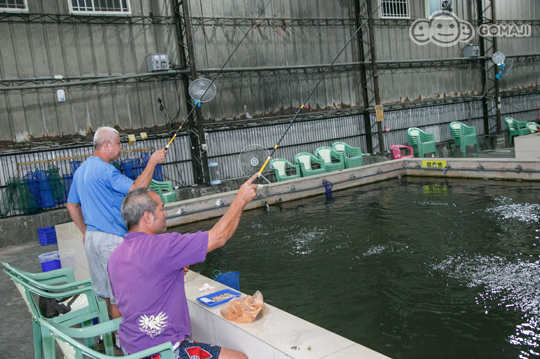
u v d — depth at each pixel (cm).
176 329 171
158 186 855
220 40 1031
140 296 165
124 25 920
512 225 536
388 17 1274
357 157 1072
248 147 1079
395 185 919
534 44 1606
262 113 1096
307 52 1155
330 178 903
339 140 1231
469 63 1461
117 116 917
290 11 1124
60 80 854
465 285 377
